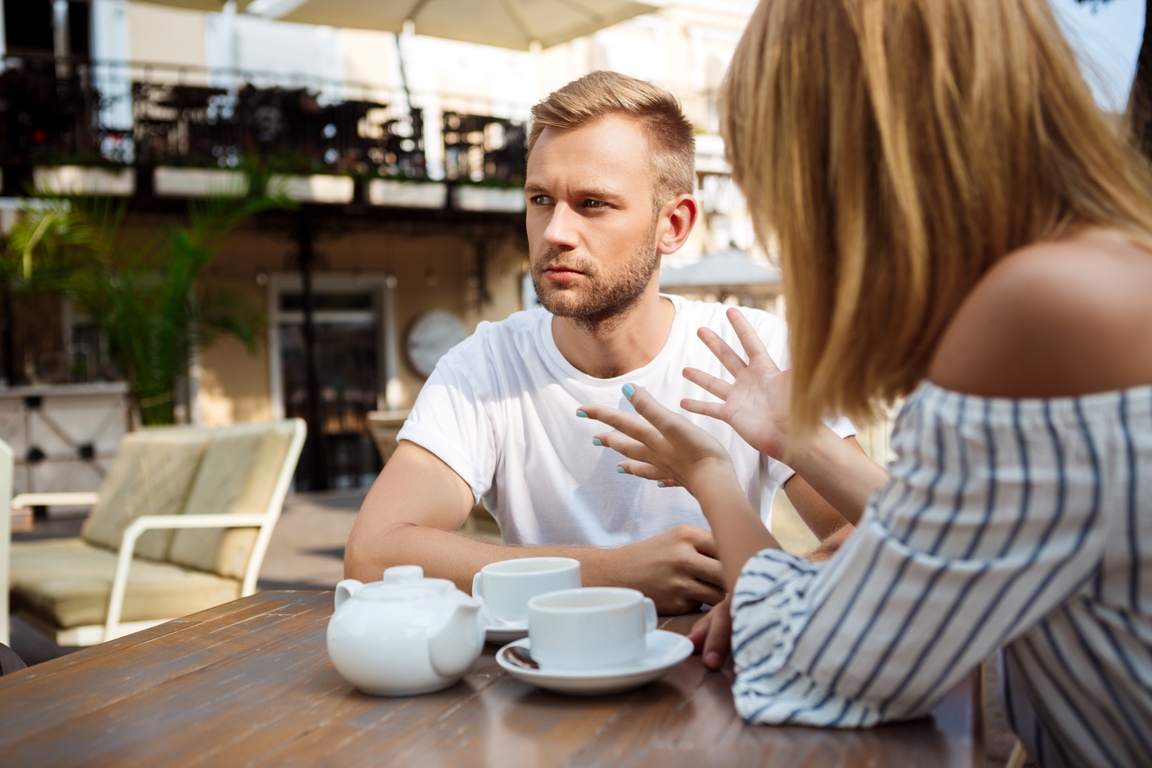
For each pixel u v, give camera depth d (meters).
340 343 12.37
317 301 12.23
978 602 0.72
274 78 12.45
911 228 0.77
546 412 1.69
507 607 1.13
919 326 0.79
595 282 1.53
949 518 0.73
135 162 9.62
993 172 0.76
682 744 0.80
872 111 0.80
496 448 1.71
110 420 8.80
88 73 10.12
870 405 0.87
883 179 0.79
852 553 0.79
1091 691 0.77
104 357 10.14
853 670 0.79
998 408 0.71
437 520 1.58
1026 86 0.77
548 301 1.55
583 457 1.67
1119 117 0.84
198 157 9.94
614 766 0.76
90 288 8.21
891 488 0.78
